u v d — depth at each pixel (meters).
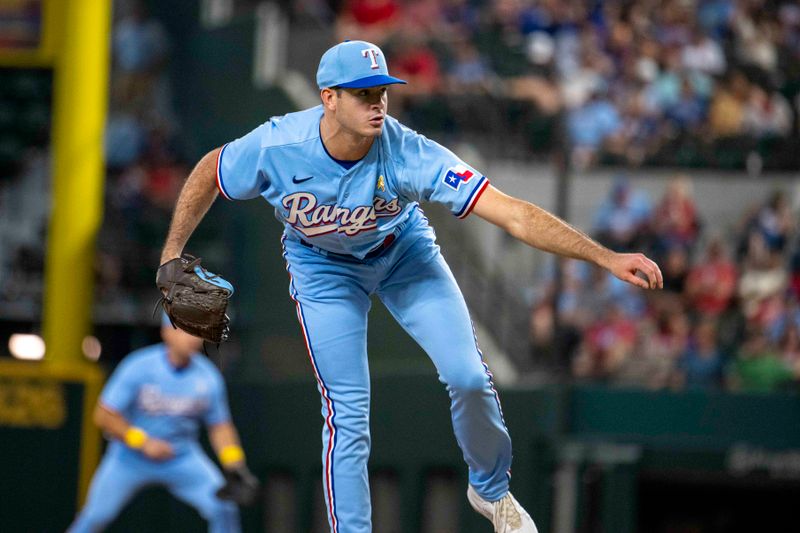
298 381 40.25
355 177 16.45
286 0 51.28
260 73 47.03
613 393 37.22
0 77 46.44
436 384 38.38
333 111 16.02
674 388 37.22
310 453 39.78
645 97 47.50
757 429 36.81
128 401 34.97
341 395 17.41
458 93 45.34
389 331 39.66
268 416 40.78
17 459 41.41
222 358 42.53
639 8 51.47
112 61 52.31
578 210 44.09
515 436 37.16
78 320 42.06
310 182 16.53
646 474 39.44
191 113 50.31
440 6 52.28
